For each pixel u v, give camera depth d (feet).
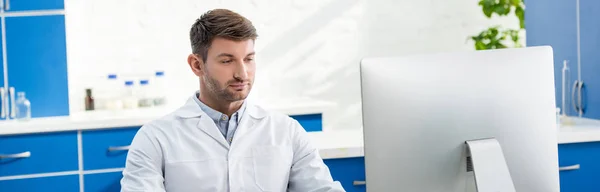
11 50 11.43
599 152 7.93
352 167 7.07
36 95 11.55
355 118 13.33
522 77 4.53
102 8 12.28
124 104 12.01
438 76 4.35
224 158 5.33
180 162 5.23
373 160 4.28
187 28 12.60
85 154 10.68
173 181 5.24
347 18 13.19
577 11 10.50
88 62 12.28
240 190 5.27
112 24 12.34
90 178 10.70
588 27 10.20
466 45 13.50
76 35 12.21
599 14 9.87
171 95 12.59
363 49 13.29
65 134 10.62
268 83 13.00
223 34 4.90
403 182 4.32
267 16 12.92
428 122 4.32
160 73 12.19
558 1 11.12
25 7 11.41
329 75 13.20
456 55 4.41
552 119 4.63
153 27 12.48
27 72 11.51
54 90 11.60
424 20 13.39
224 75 4.99
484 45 12.90
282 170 5.45
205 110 5.43
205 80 5.16
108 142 10.71
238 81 5.03
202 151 5.31
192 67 5.28
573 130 8.08
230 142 5.44
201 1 12.65
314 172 5.46
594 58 10.07
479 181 4.30
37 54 11.52
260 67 12.95
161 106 12.23
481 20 13.47
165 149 5.27
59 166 10.63
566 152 7.84
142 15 12.43
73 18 12.13
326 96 13.23
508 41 13.39
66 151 10.64
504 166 4.39
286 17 12.99
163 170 5.33
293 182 5.58
